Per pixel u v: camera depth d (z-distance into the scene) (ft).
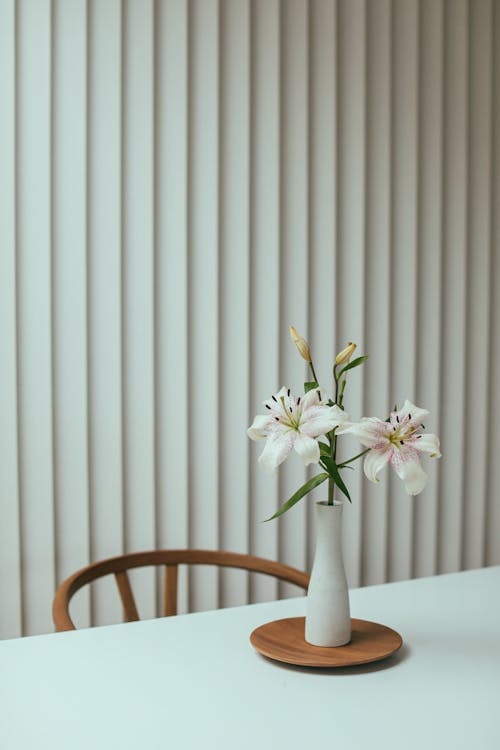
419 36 8.75
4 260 7.20
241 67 7.97
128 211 7.62
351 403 8.58
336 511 4.42
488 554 9.51
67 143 7.39
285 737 3.53
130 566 6.00
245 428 8.13
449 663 4.38
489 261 9.29
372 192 8.61
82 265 7.47
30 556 7.41
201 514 8.02
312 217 8.34
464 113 9.05
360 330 8.59
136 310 7.68
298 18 8.20
